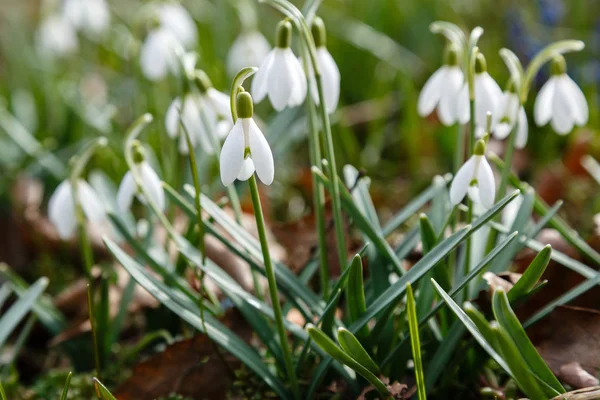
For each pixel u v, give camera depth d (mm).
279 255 826
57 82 1104
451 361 679
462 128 698
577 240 722
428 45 1201
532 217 819
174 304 670
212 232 688
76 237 862
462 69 705
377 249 696
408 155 1041
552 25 1104
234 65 897
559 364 667
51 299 835
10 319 712
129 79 1125
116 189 890
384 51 1135
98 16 1016
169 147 854
